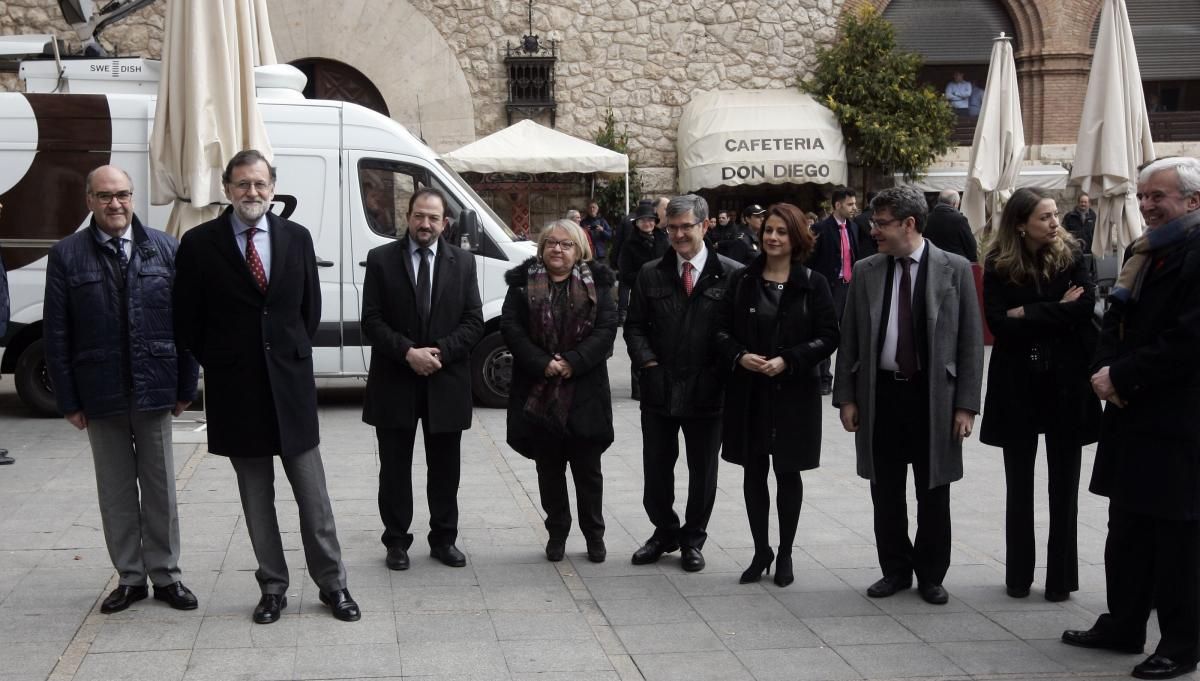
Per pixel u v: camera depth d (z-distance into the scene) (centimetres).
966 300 552
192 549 625
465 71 1852
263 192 495
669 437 616
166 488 527
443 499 612
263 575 518
